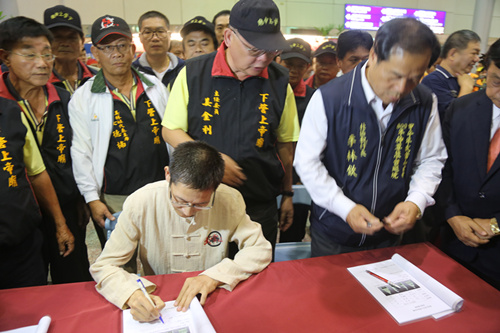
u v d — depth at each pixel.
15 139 1.20
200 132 1.34
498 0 7.91
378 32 0.91
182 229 1.08
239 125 1.33
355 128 1.09
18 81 1.41
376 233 1.22
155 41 2.18
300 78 2.04
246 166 1.35
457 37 1.85
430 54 0.85
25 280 1.29
